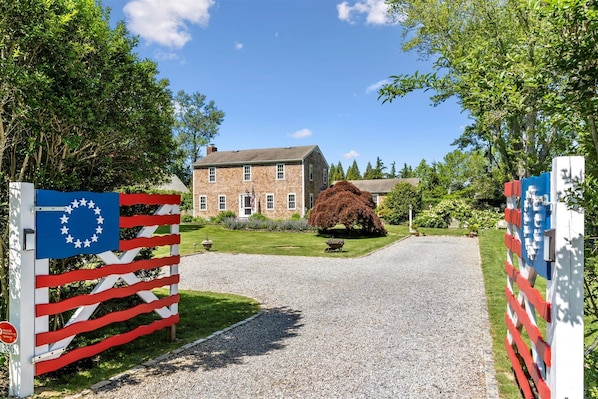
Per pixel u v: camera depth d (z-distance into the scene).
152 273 6.57
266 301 8.02
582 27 2.10
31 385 3.63
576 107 2.32
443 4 12.52
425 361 4.65
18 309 3.55
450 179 39.62
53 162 4.52
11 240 3.58
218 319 6.63
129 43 5.22
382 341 5.42
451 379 4.12
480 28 10.39
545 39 2.49
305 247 18.02
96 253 4.27
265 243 19.61
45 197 3.73
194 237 22.12
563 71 2.27
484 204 30.80
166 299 5.30
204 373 4.29
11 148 4.48
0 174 3.98
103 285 4.36
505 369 4.32
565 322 2.17
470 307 7.34
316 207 23.23
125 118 4.76
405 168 80.75
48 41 3.62
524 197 3.17
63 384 3.96
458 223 28.30
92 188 4.96
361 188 45.72
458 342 5.34
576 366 2.15
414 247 17.92
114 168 5.40
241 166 33.47
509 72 2.56
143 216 4.92
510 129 10.45
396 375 4.23
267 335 5.73
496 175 17.97
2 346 3.62
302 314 6.95
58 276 3.87
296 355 4.88
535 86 2.39
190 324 6.33
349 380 4.11
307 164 32.59
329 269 12.11
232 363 4.60
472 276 10.70
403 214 32.25
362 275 10.98
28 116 3.71
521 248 3.35
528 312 3.17
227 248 17.56
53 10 3.70
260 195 32.91
